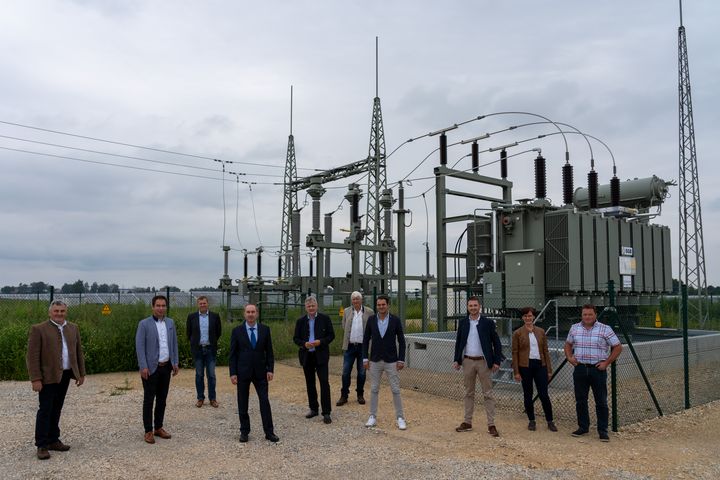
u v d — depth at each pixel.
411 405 10.86
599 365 8.54
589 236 15.86
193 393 12.23
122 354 15.43
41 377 7.45
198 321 10.96
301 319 9.96
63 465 7.20
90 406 10.72
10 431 8.79
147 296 33.56
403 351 9.28
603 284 16.19
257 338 8.52
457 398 11.41
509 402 11.03
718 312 30.86
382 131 40.25
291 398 11.70
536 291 15.33
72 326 7.94
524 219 16.17
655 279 18.44
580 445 8.20
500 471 6.99
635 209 18.22
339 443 8.29
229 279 30.95
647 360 14.09
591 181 16.36
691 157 28.59
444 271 16.58
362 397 11.20
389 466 7.22
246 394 8.45
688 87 28.75
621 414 10.05
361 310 11.32
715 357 16.55
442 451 7.89
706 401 11.20
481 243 17.20
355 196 21.16
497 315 16.16
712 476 6.88
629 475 6.86
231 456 7.66
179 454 7.73
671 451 7.91
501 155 17.92
